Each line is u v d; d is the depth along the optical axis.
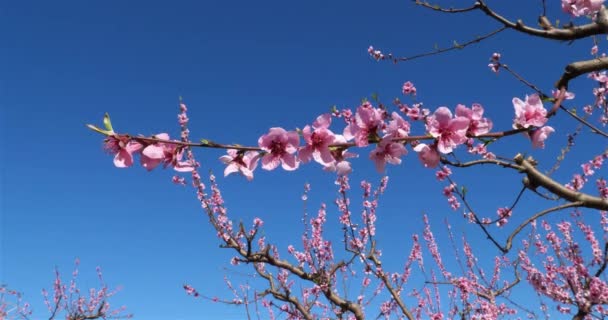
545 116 2.30
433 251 7.89
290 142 2.32
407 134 2.30
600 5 3.50
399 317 7.70
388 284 6.22
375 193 6.86
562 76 2.73
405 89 3.52
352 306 6.33
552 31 3.44
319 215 7.19
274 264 6.41
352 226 6.42
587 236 6.77
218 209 6.61
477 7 3.66
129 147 2.26
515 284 6.85
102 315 11.19
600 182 4.35
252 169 2.35
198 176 6.35
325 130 2.31
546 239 6.96
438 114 2.23
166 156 2.35
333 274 6.69
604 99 4.36
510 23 3.58
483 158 2.90
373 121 2.29
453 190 3.72
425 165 2.32
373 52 4.61
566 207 2.82
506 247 2.84
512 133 2.28
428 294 7.80
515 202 3.03
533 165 2.94
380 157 2.31
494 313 6.62
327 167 2.31
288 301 6.58
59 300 11.16
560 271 6.72
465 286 6.60
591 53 4.34
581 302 6.27
